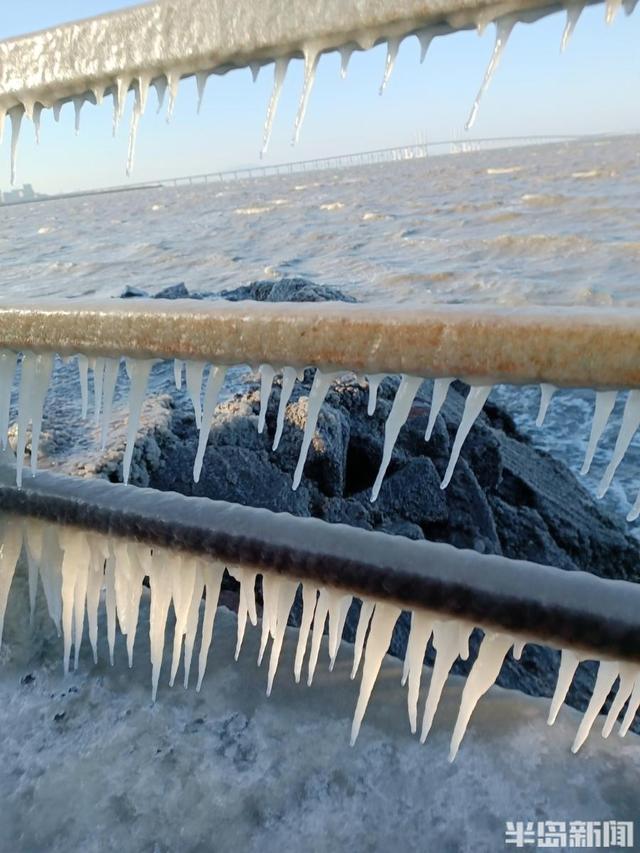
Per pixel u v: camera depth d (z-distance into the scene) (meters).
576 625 1.63
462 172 82.31
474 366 1.37
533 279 19.16
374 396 1.56
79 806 1.91
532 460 6.99
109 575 2.24
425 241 27.53
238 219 49.84
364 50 1.40
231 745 2.04
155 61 1.57
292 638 2.51
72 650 2.48
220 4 1.48
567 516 6.26
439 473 5.10
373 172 118.25
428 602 1.77
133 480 3.79
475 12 1.29
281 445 4.44
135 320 1.72
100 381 1.93
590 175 53.62
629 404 1.34
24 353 2.02
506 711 2.10
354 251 27.48
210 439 4.25
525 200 38.84
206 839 1.79
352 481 4.96
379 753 1.98
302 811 1.84
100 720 2.18
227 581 3.56
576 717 2.08
